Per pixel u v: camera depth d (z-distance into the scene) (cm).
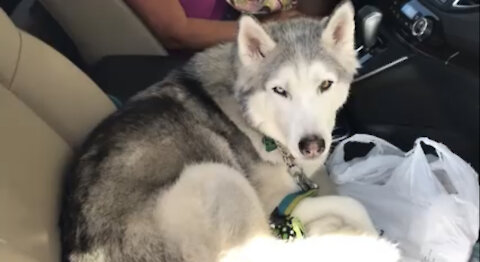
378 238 74
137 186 69
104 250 63
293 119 72
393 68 90
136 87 92
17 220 55
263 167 82
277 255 70
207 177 71
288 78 72
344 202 79
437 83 88
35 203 60
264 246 70
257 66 76
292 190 84
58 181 67
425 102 90
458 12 85
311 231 77
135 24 100
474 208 77
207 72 82
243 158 81
